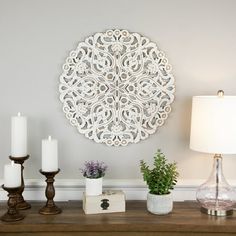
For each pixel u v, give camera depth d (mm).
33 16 1687
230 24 1716
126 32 1690
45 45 1696
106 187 1737
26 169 1743
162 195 1507
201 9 1708
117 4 1695
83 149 1740
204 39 1717
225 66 1727
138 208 1608
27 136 1728
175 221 1437
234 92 1734
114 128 1725
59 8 1688
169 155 1755
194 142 1505
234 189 1616
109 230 1400
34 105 1716
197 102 1488
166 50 1718
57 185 1724
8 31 1687
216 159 1580
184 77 1729
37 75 1705
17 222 1416
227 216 1510
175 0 1702
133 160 1751
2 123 1718
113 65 1702
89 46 1690
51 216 1493
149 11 1702
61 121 1727
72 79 1699
